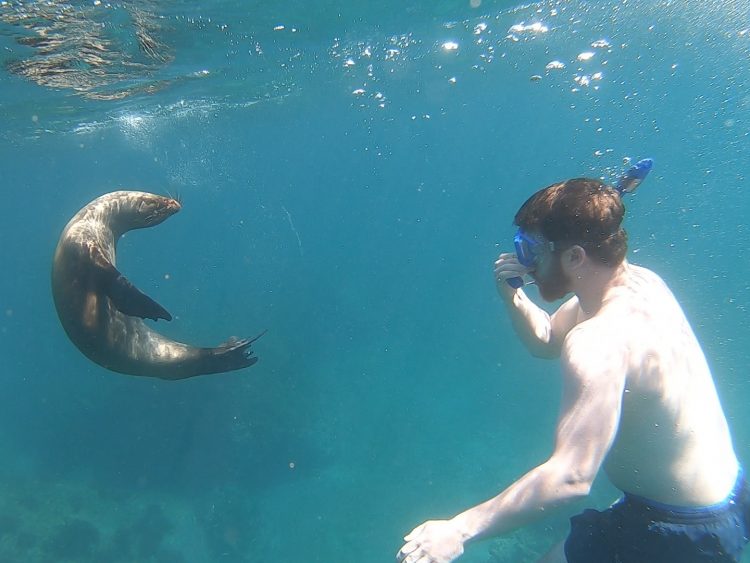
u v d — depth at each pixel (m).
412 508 15.51
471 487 16.14
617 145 42.06
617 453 2.37
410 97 26.81
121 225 4.81
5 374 29.56
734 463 2.44
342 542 14.61
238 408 18.67
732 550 2.29
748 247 36.19
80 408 21.16
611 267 2.33
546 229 2.33
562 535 12.24
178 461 17.67
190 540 15.27
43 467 18.92
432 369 23.19
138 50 12.64
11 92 14.80
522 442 17.78
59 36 10.79
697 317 22.05
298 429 18.67
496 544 12.96
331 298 32.38
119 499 16.88
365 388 21.81
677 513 2.31
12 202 55.44
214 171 55.69
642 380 2.10
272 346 22.84
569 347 2.13
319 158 57.94
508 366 22.19
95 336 4.13
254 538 14.99
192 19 11.07
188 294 34.22
